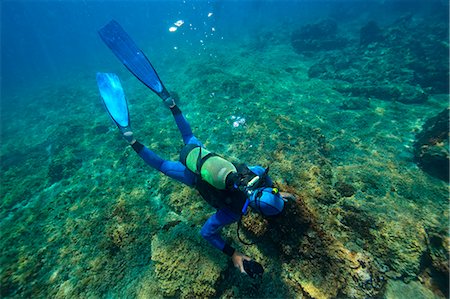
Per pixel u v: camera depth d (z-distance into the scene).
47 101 15.65
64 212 4.86
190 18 47.09
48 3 64.94
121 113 3.30
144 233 3.89
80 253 3.90
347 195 4.10
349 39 15.08
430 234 3.24
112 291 3.31
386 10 19.62
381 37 12.22
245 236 3.46
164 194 4.58
